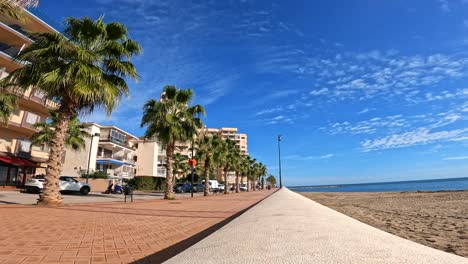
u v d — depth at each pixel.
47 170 13.56
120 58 15.42
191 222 8.76
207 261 3.03
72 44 13.62
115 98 14.80
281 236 4.25
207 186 34.50
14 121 32.00
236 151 46.69
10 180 31.84
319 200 33.03
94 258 4.54
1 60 30.08
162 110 22.91
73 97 13.80
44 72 13.60
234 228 5.23
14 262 4.23
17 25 32.56
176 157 67.94
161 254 4.82
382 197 36.41
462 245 7.36
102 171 48.69
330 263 2.83
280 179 59.59
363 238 4.03
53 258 4.49
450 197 30.34
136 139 70.75
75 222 8.27
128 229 7.34
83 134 36.81
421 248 3.54
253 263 2.89
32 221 8.19
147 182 48.75
